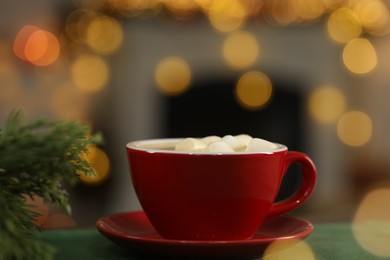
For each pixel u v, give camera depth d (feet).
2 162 1.25
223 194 1.55
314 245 1.69
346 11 10.24
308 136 10.66
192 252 1.47
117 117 10.28
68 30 9.98
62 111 10.12
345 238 1.78
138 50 10.20
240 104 10.57
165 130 10.41
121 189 10.20
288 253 1.60
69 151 1.33
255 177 1.56
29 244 1.22
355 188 10.66
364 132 10.66
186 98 10.47
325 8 10.24
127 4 9.97
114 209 10.10
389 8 10.43
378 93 10.61
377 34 10.36
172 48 10.27
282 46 10.47
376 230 1.89
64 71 10.08
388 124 10.68
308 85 10.58
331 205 10.27
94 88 10.16
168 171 1.55
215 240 1.61
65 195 1.38
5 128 1.25
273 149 1.59
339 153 10.70
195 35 10.30
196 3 10.10
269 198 1.62
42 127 1.28
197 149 1.58
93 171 1.39
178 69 10.33
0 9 9.99
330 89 10.55
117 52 10.16
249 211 1.59
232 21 10.24
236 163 1.54
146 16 10.08
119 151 10.28
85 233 1.82
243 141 1.65
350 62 10.50
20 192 1.36
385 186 10.61
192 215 1.58
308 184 1.77
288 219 1.81
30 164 1.29
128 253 1.59
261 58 10.48
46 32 10.01
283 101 10.62
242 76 10.50
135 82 10.25
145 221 1.83
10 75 9.95
